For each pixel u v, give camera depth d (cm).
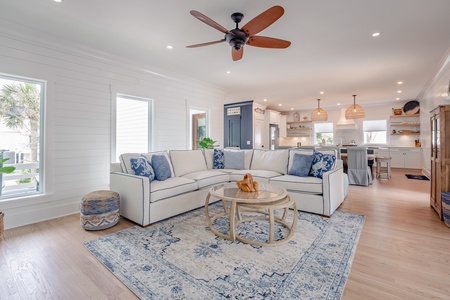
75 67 349
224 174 403
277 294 154
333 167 351
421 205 361
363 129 884
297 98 742
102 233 260
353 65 422
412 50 354
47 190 319
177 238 243
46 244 234
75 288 164
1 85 295
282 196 240
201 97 569
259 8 244
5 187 296
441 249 216
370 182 540
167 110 491
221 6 240
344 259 198
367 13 253
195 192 342
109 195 279
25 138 312
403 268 185
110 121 392
